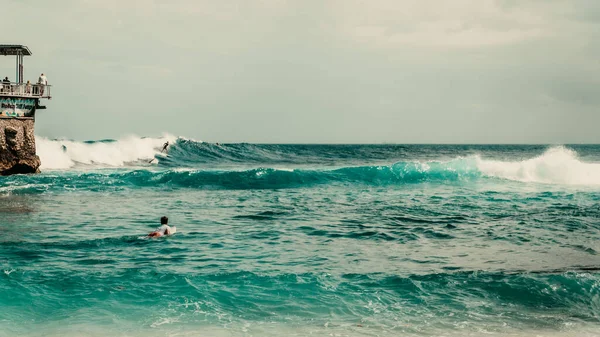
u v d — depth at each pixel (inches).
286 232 690.8
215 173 1314.0
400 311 393.4
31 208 885.2
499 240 644.1
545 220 780.6
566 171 1342.3
